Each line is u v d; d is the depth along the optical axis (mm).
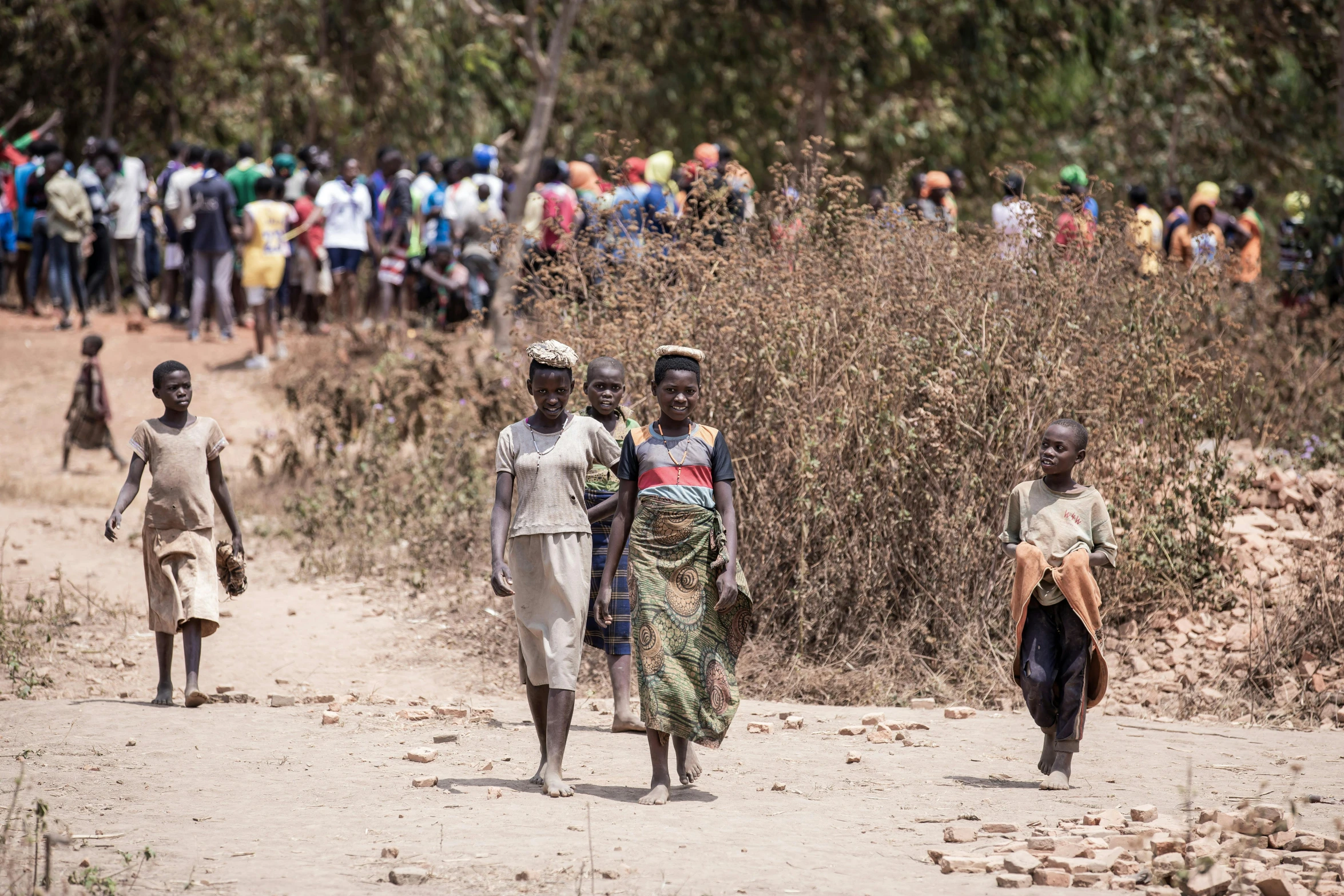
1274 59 63688
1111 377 27516
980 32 72875
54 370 52188
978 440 27031
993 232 29500
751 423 27266
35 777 17500
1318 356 38062
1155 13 68625
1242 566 28609
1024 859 13656
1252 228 46375
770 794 17422
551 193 43344
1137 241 32750
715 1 74562
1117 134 79125
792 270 28250
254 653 27422
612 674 21656
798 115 79562
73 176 63094
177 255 57781
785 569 27297
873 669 26078
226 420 47156
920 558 27391
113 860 13914
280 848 14422
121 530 36562
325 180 72188
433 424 39031
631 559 16953
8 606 29516
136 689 25312
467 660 27469
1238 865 13672
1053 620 18500
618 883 13133
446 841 14656
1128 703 25250
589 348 27984
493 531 17125
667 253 29078
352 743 20141
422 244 53688
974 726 22391
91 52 77062
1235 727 22984
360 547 34031
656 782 16766
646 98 76250
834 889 13031
